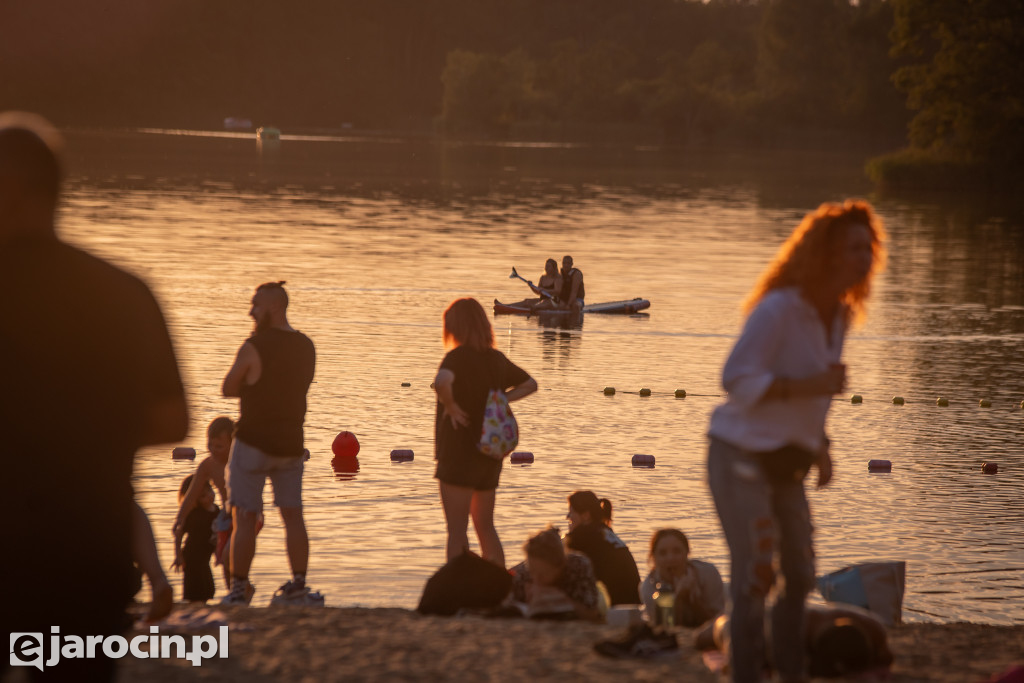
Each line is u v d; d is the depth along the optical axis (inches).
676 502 1540.4
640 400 2244.1
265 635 790.5
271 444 1062.4
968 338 3046.3
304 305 3282.5
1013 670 682.8
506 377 1151.0
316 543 1320.1
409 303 3366.1
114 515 485.7
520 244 4985.2
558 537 925.2
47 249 482.0
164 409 503.2
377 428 1942.7
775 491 648.4
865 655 719.1
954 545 1371.8
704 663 737.6
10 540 471.2
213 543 1140.5
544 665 727.7
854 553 1338.6
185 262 4028.1
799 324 618.8
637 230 5757.9
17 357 470.3
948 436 1988.2
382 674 702.5
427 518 1432.1
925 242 5679.1
